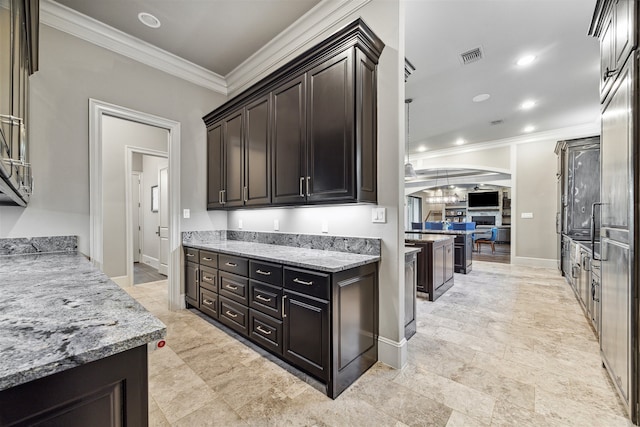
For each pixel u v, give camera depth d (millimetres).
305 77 2168
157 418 1495
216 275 2660
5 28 1000
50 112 2311
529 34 2672
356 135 1860
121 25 2561
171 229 3137
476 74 3414
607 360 1797
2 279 1268
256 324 2205
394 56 2004
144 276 4934
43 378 557
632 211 1405
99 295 1002
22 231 2184
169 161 3152
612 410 1558
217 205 3186
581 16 2422
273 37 2750
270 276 2072
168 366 2002
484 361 2082
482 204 12359
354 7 2205
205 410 1560
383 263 2068
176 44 2852
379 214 2088
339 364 1711
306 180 2152
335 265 1735
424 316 2996
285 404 1611
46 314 802
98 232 2521
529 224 5844
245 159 2764
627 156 1459
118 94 2711
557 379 1853
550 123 5129
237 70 3303
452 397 1674
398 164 1994
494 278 4719
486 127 5340
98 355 601
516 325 2748
